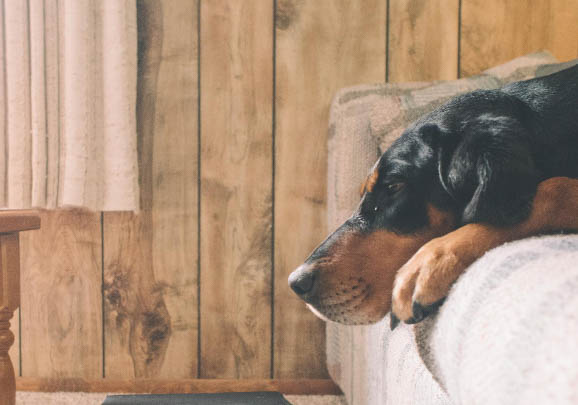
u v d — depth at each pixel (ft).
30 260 5.56
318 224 5.53
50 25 5.10
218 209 5.54
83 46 5.07
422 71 5.49
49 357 5.59
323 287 2.52
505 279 1.38
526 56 4.36
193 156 5.53
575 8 5.43
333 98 4.96
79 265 5.56
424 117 2.71
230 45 5.49
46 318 5.59
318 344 5.54
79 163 5.07
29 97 5.16
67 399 5.22
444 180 2.38
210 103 5.51
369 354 3.55
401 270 2.06
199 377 5.59
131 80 5.29
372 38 5.48
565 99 2.48
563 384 0.90
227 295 5.57
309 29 5.48
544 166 2.40
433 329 1.76
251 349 5.57
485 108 2.45
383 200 2.61
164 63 5.49
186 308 5.58
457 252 1.89
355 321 2.51
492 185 1.97
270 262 5.56
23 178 5.15
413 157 2.55
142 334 5.59
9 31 5.10
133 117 5.30
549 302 1.11
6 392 3.34
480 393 1.12
